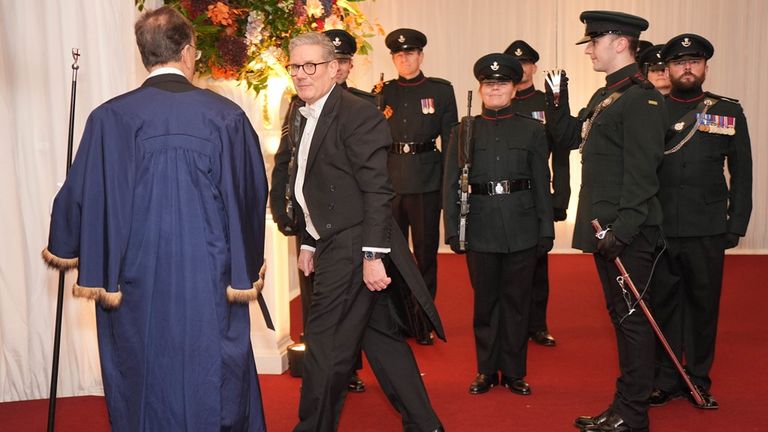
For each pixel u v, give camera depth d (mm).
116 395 2615
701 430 3646
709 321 3992
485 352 4184
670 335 4016
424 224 5395
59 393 4117
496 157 4027
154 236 2551
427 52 8664
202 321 2553
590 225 3443
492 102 4059
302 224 3305
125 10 3939
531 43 8586
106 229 2562
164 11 2730
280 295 4555
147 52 2691
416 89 5441
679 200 3939
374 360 3211
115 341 2615
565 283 7156
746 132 3975
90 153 2586
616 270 3424
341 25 4375
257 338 4508
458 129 4145
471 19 8609
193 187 2562
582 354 4930
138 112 2584
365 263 2980
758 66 8391
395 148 5410
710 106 3957
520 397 4117
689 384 3865
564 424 3732
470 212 4090
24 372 4066
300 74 3025
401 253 3113
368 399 4137
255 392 2740
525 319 4125
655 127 3301
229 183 2580
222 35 4066
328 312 3045
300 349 4379
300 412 3068
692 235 3914
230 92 4395
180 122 2582
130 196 2561
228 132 2604
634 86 3381
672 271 4012
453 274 7605
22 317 4043
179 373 2555
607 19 3422
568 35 8539
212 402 2557
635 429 3477
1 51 3887
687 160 3936
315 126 3072
